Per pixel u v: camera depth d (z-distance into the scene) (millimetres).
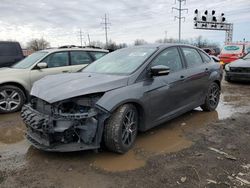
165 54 4969
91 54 8180
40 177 3393
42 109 3893
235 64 10781
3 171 3545
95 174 3447
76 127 3596
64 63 7586
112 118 3826
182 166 3613
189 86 5363
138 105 4234
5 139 4730
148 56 4656
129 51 5207
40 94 3885
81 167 3631
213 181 3229
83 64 7875
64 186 3189
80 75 4516
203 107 6285
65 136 3633
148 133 4895
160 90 4570
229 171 3461
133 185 3182
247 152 4047
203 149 4172
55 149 3627
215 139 4590
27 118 3916
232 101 7605
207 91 6070
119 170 3537
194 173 3418
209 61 6320
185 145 4340
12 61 9633
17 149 4273
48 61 7320
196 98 5719
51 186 3191
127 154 4000
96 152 4012
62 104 3639
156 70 4332
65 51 7688
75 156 3943
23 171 3547
